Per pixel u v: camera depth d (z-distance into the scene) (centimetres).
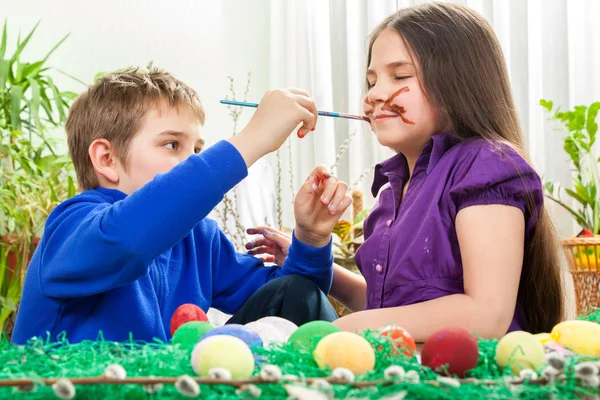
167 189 138
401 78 160
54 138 385
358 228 286
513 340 103
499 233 143
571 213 325
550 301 163
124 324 155
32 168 338
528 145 367
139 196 139
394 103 159
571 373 94
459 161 153
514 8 378
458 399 90
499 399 90
